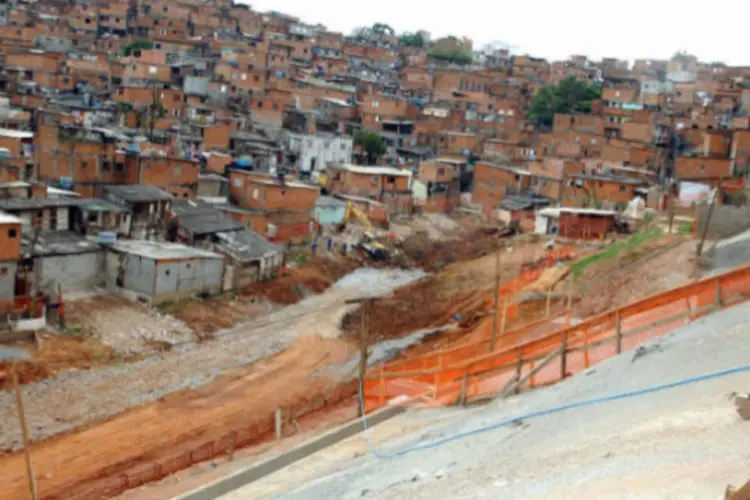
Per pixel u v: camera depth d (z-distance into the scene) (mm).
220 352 56562
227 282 67438
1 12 160375
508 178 106938
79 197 70562
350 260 84812
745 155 94625
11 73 119375
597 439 15961
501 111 153375
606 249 66125
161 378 51031
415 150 125125
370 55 199250
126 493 32562
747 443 13258
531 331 40906
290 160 111875
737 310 22781
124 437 42875
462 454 18469
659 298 23375
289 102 129625
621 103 149875
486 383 27312
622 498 12141
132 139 91688
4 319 51969
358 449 23781
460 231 100562
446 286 75562
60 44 150625
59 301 54344
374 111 132500
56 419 44000
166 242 68438
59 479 37594
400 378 35438
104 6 173750
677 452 13727
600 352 25562
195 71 132875
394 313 69125
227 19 192250
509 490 14328
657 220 78312
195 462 38750
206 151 101188
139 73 129000
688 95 167500
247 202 85000
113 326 56125
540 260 77812
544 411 19719
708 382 17516
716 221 56469
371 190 102938
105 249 61875
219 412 46906
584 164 109562
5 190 65000
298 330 63125
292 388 51500
